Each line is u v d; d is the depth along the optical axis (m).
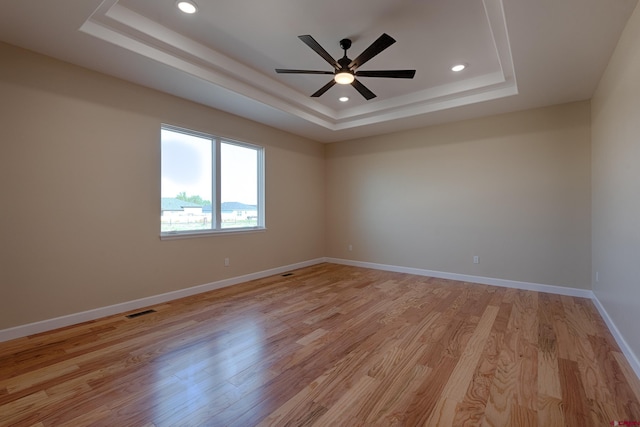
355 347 2.46
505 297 3.80
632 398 1.77
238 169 4.71
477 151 4.54
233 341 2.57
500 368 2.12
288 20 2.60
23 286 2.64
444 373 2.06
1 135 2.53
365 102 4.62
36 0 2.03
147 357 2.29
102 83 3.12
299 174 5.73
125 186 3.30
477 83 3.71
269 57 3.28
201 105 4.04
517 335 2.65
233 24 2.68
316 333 2.73
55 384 1.94
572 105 3.86
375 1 2.36
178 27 2.73
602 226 3.18
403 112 4.51
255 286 4.38
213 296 3.88
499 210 4.38
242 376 2.04
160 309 3.38
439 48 3.04
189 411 1.69
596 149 3.45
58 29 2.36
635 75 2.08
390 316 3.15
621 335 2.42
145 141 3.47
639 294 2.02
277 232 5.27
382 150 5.55
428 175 5.01
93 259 3.06
